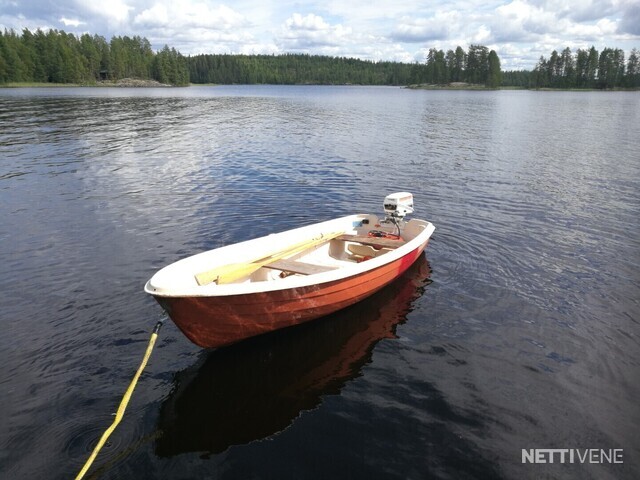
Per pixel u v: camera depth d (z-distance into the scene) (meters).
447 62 179.38
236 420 5.43
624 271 9.48
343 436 5.19
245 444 5.06
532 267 9.69
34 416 5.41
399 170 19.69
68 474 4.63
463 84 171.50
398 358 6.65
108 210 13.30
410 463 4.82
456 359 6.62
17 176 17.47
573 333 7.26
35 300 8.05
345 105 67.81
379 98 94.25
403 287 8.84
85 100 63.47
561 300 8.28
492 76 162.12
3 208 13.38
